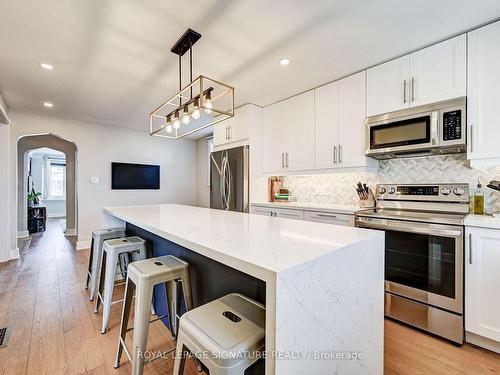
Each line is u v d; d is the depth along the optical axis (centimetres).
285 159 339
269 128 362
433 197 236
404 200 254
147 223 171
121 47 215
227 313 108
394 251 214
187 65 247
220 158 392
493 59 183
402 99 229
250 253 98
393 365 162
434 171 244
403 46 215
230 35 199
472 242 177
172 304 184
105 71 260
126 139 521
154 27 189
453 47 201
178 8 169
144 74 267
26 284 295
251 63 244
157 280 143
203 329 96
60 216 968
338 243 113
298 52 224
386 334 197
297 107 323
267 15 176
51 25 186
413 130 221
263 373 115
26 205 586
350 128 268
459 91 198
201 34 198
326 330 98
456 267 182
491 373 156
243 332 94
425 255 197
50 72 262
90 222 475
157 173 566
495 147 182
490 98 184
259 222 175
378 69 245
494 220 173
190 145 627
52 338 189
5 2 161
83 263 378
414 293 203
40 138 576
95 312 227
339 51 223
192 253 170
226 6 167
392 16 177
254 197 361
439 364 163
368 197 269
